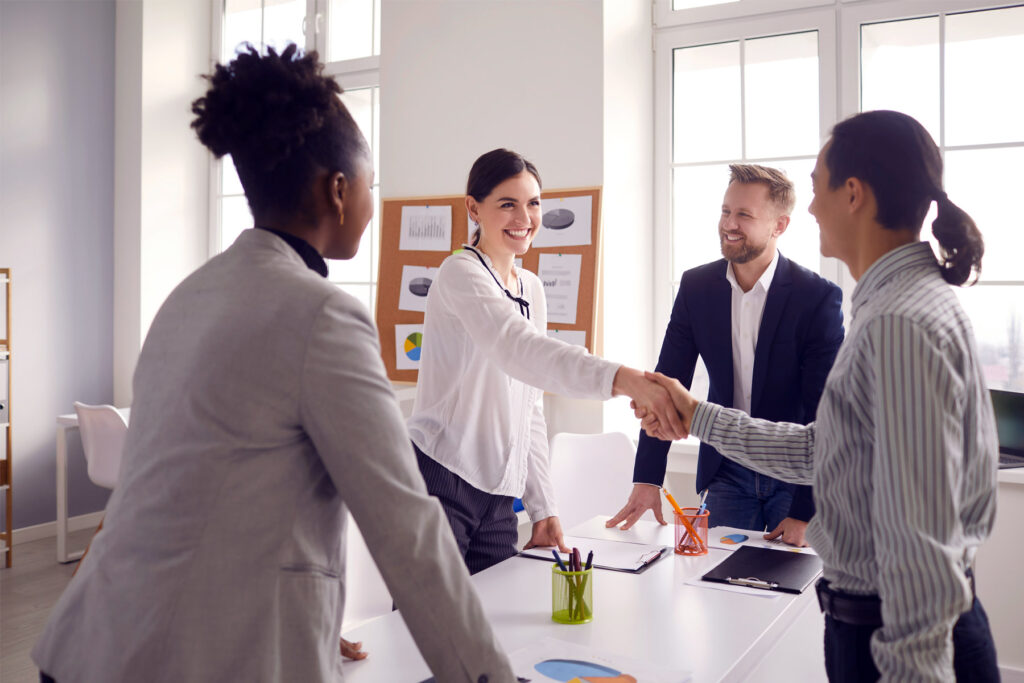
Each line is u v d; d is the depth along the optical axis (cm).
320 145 97
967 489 99
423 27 366
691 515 187
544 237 335
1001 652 269
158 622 83
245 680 82
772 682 164
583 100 329
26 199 438
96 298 470
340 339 89
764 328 217
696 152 354
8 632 326
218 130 95
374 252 424
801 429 138
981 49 300
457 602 89
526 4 341
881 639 93
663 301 361
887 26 315
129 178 470
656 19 358
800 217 333
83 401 466
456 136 359
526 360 175
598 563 179
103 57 468
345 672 125
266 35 473
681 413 156
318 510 90
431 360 194
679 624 143
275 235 97
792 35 333
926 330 93
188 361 89
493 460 191
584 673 122
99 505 479
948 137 307
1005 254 298
